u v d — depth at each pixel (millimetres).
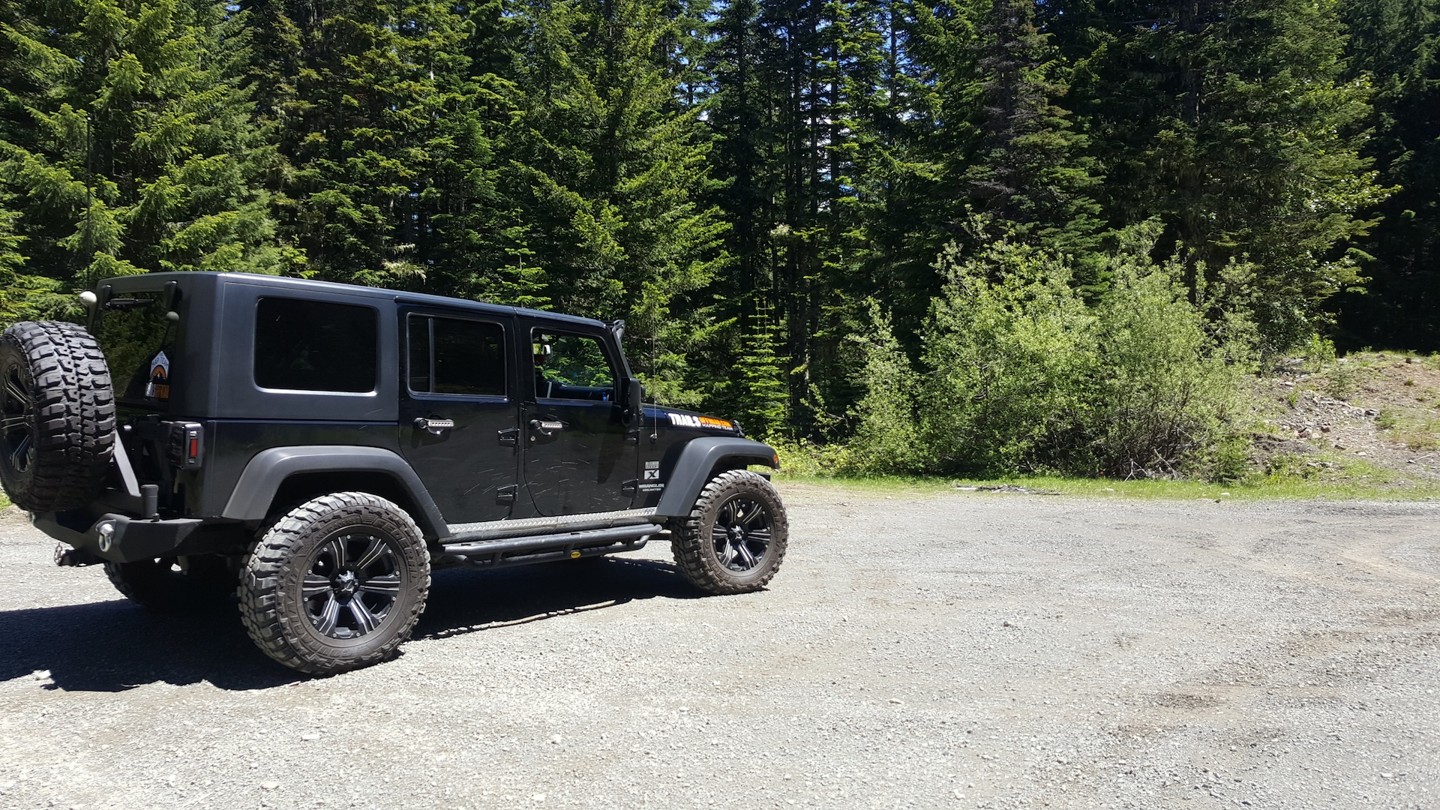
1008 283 18500
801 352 35688
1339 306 34281
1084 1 28234
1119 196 25953
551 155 25031
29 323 3939
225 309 3928
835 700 3812
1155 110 25953
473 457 4805
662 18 31672
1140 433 16562
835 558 7383
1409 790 2951
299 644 3863
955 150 24344
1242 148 23922
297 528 3895
